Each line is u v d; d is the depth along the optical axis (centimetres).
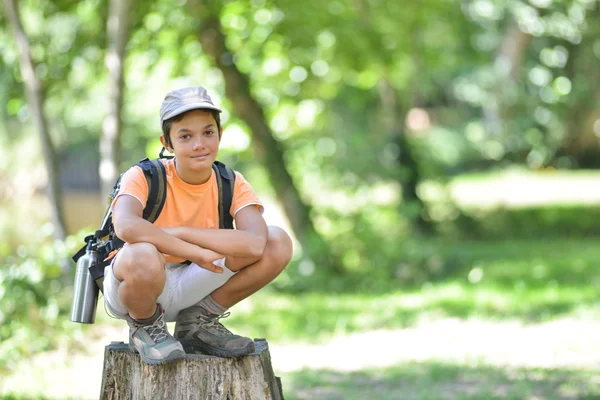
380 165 1658
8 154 3028
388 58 1584
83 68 1439
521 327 1034
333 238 1425
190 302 440
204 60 1503
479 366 852
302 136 1586
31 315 923
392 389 784
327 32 1516
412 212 1569
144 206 413
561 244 1825
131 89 1731
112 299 412
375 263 1416
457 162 3225
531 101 2600
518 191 2875
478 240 1903
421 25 1697
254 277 430
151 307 412
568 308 1129
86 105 2242
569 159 3622
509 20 2295
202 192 423
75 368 845
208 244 407
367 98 1828
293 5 1421
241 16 1427
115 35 1067
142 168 416
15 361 862
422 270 1443
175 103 404
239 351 433
